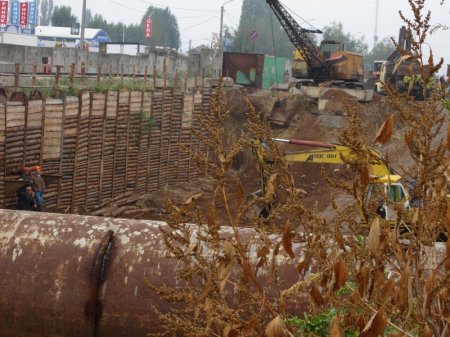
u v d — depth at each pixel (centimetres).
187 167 3941
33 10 9369
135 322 849
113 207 3209
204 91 4297
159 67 4853
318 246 483
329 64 5088
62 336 873
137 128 3497
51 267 867
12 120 2569
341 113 4622
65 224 899
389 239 457
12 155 2586
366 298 466
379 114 4184
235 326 468
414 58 473
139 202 3431
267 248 491
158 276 845
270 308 482
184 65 5238
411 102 466
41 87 2872
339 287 460
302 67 5144
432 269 445
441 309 446
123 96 3372
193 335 492
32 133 2694
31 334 877
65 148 2916
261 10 12725
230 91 4409
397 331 456
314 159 2573
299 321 523
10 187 2525
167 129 3778
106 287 858
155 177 3681
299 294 752
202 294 467
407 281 440
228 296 750
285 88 5206
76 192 3030
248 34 9419
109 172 3300
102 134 3203
